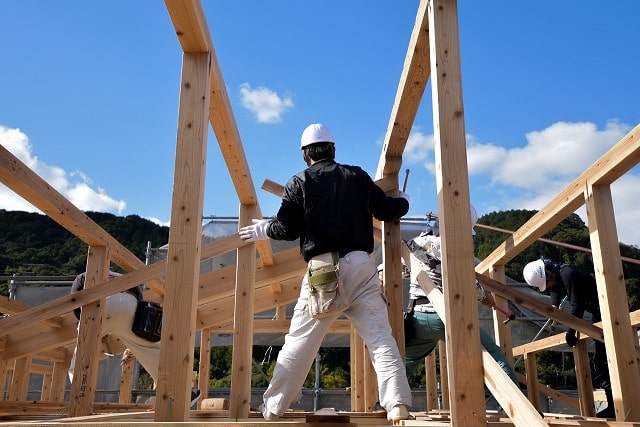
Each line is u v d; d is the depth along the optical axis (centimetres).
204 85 282
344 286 266
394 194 379
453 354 215
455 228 228
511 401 184
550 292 512
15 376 643
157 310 492
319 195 275
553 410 991
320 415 242
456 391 211
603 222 378
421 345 379
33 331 574
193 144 273
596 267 374
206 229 1045
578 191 401
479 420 208
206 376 746
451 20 252
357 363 608
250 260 448
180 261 257
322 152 293
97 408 526
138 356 486
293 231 286
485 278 441
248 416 411
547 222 456
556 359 1322
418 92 325
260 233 301
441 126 238
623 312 359
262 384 1246
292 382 273
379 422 354
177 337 247
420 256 360
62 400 709
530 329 979
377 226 454
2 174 345
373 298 269
